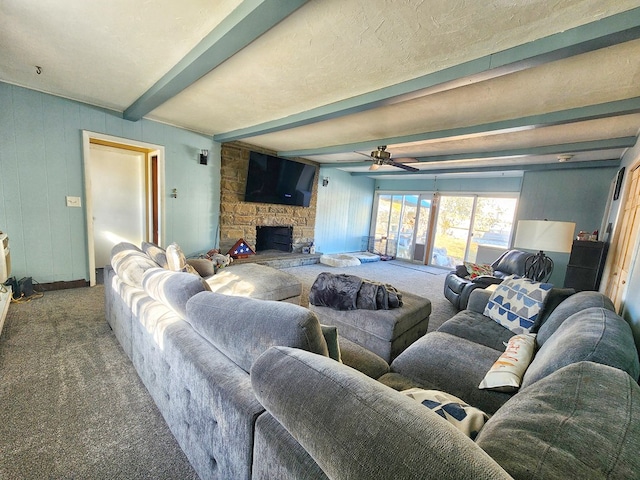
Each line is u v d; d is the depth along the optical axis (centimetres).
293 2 133
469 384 139
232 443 88
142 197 475
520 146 379
